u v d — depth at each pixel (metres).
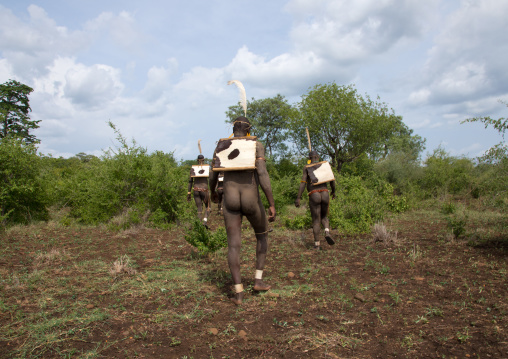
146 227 9.45
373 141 23.11
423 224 9.48
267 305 3.85
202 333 3.20
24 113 36.41
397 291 4.17
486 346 2.81
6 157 9.36
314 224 6.68
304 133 23.72
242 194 4.00
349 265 5.43
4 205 9.38
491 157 6.76
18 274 5.07
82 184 11.16
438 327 3.19
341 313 3.59
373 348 2.88
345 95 22.78
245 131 4.33
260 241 4.27
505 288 4.09
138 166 10.22
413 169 19.12
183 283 4.63
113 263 5.64
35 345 3.00
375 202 9.88
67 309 3.80
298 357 2.77
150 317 3.57
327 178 6.61
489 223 8.85
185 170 12.25
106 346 2.99
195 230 6.01
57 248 6.83
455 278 4.57
